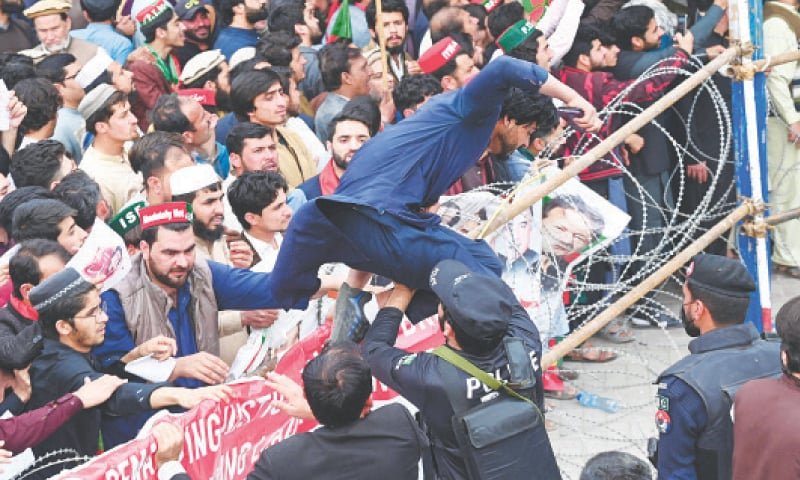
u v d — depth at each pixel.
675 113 8.03
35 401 4.01
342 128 5.86
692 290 4.14
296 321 4.81
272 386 3.71
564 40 7.65
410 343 4.58
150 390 3.93
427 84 6.69
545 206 5.29
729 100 7.99
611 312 4.87
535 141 6.30
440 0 8.34
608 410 6.44
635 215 7.75
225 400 3.83
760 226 5.63
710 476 3.88
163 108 6.04
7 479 3.71
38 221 4.61
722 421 3.83
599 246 5.32
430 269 3.53
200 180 5.02
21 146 5.97
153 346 4.24
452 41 7.05
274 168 5.87
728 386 3.86
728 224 5.50
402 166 3.51
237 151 5.84
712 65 4.73
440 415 3.40
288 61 7.39
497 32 7.48
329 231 3.52
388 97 7.12
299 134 6.77
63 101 6.43
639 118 4.43
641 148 7.67
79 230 4.71
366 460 3.29
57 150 5.43
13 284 4.15
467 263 3.55
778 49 7.97
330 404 3.28
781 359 3.60
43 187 5.35
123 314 4.36
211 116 6.34
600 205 5.34
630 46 7.66
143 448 3.51
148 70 7.16
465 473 3.43
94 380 3.97
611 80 7.48
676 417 3.89
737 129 5.62
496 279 3.44
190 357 4.30
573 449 6.00
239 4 8.21
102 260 4.05
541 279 5.30
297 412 3.64
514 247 4.84
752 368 3.91
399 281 3.60
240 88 6.23
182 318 4.56
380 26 7.06
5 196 4.97
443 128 3.53
